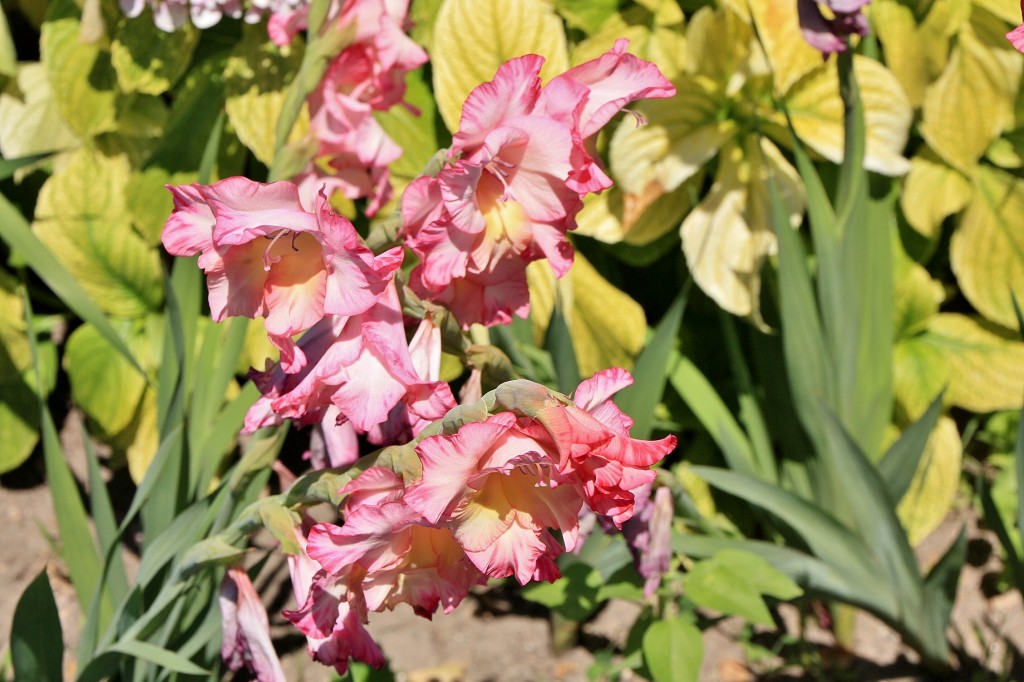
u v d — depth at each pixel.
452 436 0.85
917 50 1.46
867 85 1.41
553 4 1.47
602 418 0.89
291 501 0.99
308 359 0.93
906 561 1.36
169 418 1.23
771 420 1.45
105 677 1.12
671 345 1.31
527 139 0.92
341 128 1.14
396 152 1.16
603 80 0.94
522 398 0.86
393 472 0.91
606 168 1.44
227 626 1.03
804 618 1.43
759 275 1.40
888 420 1.44
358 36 1.12
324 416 1.00
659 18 1.42
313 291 0.90
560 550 0.92
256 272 0.91
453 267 0.93
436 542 0.91
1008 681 1.42
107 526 1.27
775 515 1.41
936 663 1.42
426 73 1.50
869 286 1.39
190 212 0.90
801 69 1.39
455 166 0.91
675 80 1.41
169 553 1.13
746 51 1.39
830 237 1.33
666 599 1.30
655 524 1.17
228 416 1.24
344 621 0.95
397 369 0.92
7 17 1.87
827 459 1.39
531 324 1.39
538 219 0.94
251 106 1.47
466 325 0.97
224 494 1.14
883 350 1.42
